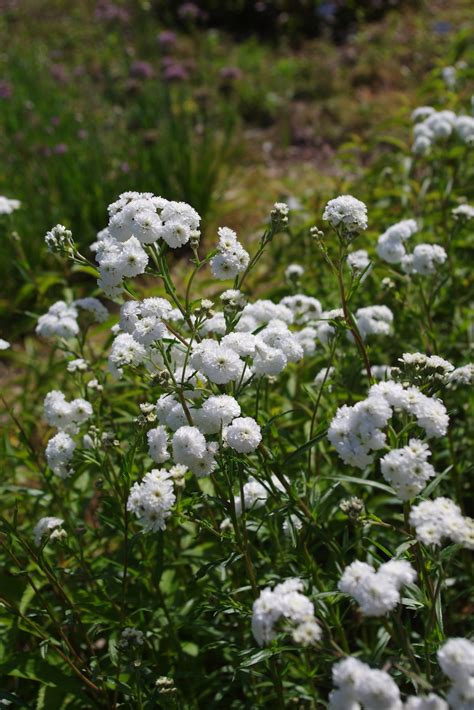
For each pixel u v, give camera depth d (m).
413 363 0.35
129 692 0.35
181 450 0.33
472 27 1.39
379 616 0.27
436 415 0.31
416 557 0.32
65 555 0.46
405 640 0.29
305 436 0.46
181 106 1.04
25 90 1.20
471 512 0.50
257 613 0.27
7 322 0.79
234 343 0.34
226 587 0.41
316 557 0.47
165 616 0.42
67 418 0.40
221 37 1.58
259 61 1.45
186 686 0.42
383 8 1.61
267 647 0.31
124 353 0.37
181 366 0.39
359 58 1.40
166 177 0.90
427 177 0.73
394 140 0.79
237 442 0.32
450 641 0.26
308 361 0.53
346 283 0.59
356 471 0.46
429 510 0.28
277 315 0.41
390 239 0.48
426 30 1.47
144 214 0.35
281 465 0.34
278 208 0.37
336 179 0.82
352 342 0.51
